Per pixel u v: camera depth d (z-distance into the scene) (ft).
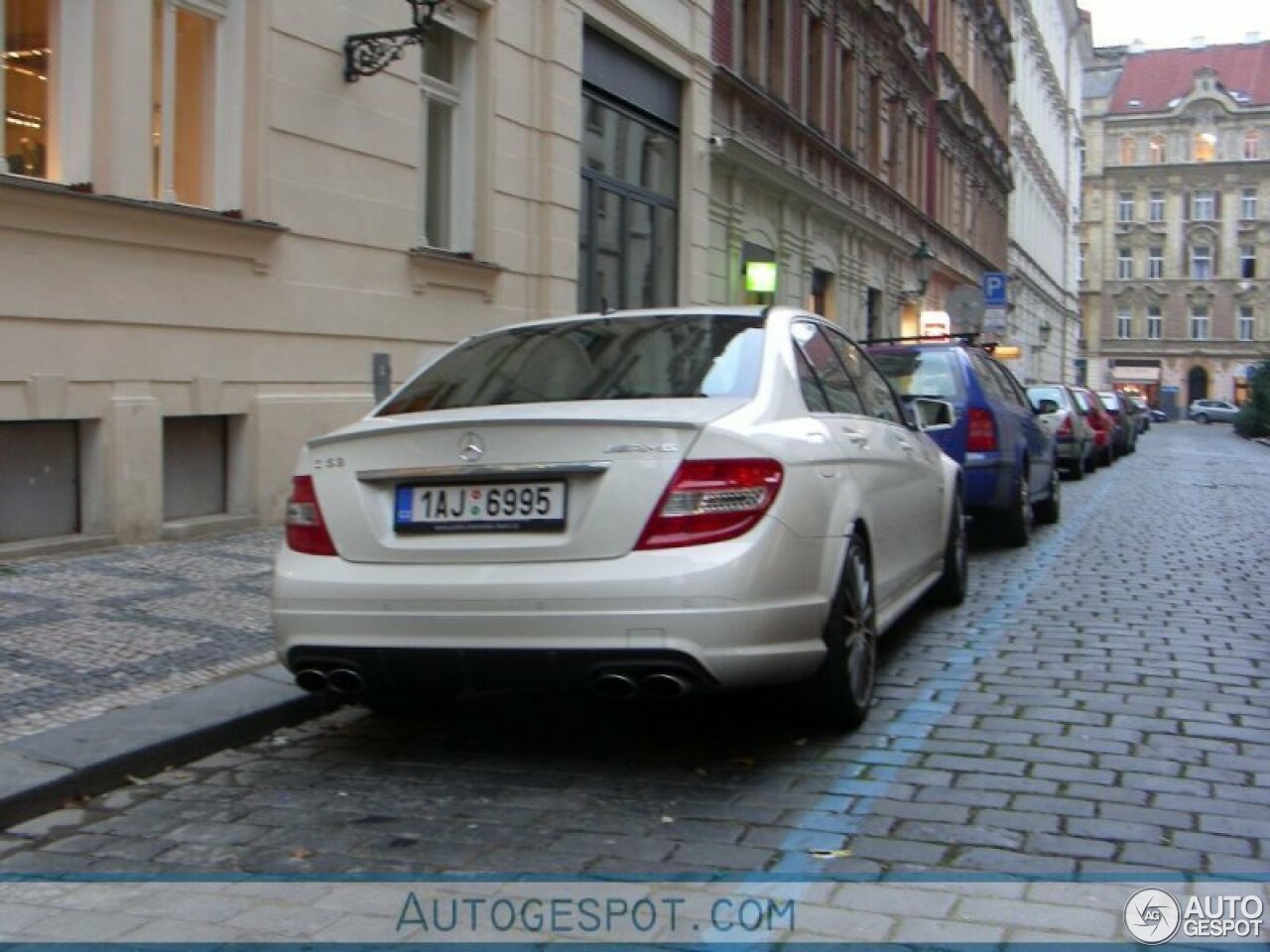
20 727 16.22
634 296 55.11
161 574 25.80
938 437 33.65
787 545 14.71
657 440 14.38
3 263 25.46
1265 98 284.61
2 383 25.66
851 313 88.84
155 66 29.55
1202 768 15.69
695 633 13.96
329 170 34.22
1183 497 56.34
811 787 15.06
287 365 33.06
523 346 18.25
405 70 37.19
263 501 32.32
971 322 73.72
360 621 14.98
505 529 14.67
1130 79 297.33
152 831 13.87
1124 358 292.61
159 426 29.22
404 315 37.63
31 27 27.04
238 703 17.49
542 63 45.16
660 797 14.79
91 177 27.68
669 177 58.29
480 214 41.98
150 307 28.89
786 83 73.00
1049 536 40.09
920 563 22.33
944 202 123.34
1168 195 287.69
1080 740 16.87
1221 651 22.31
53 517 27.68
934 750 16.47
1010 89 173.27
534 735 17.44
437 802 14.71
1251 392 160.35
